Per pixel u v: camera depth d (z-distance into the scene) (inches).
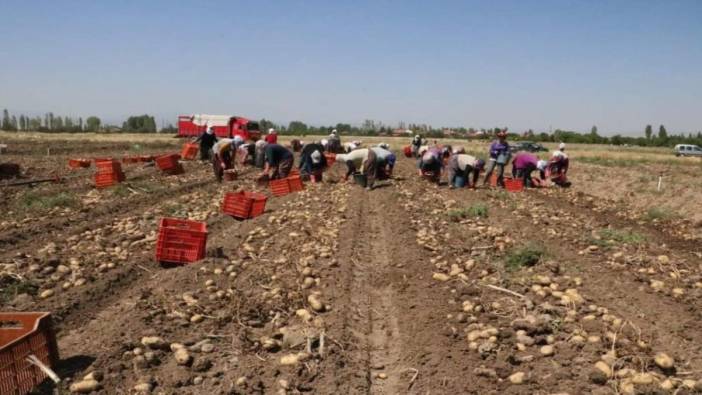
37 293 272.5
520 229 462.3
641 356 207.3
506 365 202.4
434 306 264.5
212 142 1010.1
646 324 243.0
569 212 608.4
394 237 416.2
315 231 424.5
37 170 794.2
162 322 237.1
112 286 286.4
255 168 944.9
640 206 726.5
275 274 310.8
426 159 796.6
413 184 757.9
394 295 291.0
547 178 920.9
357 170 780.6
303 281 298.7
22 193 576.4
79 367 195.9
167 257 326.6
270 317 252.2
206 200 580.4
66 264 319.3
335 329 236.8
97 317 248.1
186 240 327.6
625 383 185.9
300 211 521.0
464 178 736.3
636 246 395.2
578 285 294.7
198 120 2105.1
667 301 273.6
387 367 213.8
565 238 423.5
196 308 252.5
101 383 185.2
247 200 492.1
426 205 575.2
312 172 765.9
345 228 441.1
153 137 2266.2
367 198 629.3
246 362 207.6
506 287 289.6
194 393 183.8
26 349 178.5
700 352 216.4
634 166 1184.2
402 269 328.5
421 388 193.2
